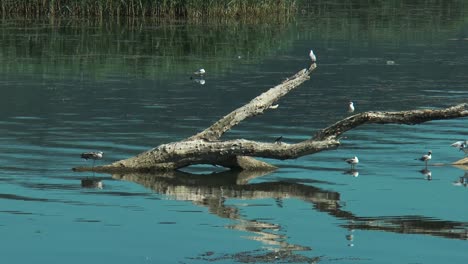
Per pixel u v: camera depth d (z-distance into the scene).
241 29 55.41
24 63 41.06
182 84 36.91
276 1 62.72
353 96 35.38
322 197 19.28
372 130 27.17
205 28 55.25
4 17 58.00
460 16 65.81
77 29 53.25
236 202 18.73
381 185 20.52
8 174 20.80
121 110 30.72
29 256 15.03
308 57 45.78
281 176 21.36
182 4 60.00
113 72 39.38
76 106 31.16
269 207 18.38
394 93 36.28
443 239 16.25
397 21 61.88
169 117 29.75
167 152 21.67
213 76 39.12
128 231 16.44
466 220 17.58
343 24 59.50
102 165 21.75
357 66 43.25
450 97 35.53
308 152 21.56
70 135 25.98
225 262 14.84
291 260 14.99
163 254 15.20
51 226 16.67
